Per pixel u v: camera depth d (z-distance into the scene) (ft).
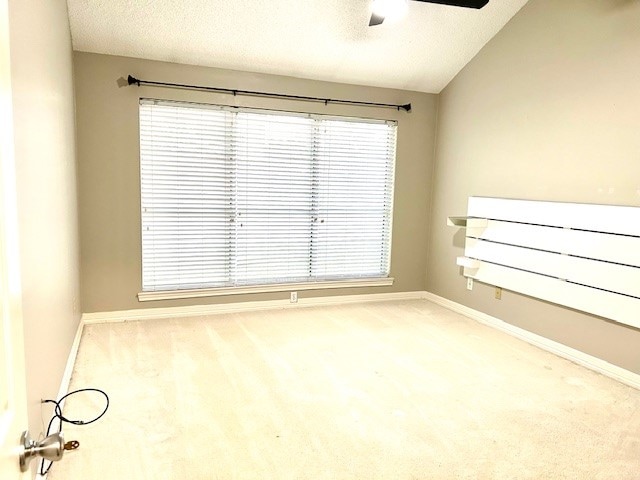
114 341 11.04
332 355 10.55
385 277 15.60
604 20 9.75
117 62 11.87
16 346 2.64
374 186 15.15
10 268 2.53
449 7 11.47
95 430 7.18
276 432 7.28
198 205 13.05
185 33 11.43
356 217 15.05
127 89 12.02
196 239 13.16
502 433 7.43
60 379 7.89
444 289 15.16
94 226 12.14
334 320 13.28
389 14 10.16
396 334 12.16
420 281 16.14
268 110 13.41
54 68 7.79
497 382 9.33
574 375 9.76
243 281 13.88
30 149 5.78
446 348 11.21
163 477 6.14
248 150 13.37
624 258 9.29
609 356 9.77
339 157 14.51
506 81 12.39
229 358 10.20
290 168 13.93
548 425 7.70
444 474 6.35
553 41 10.94
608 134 9.73
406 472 6.37
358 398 8.48
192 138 12.75
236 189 13.39
